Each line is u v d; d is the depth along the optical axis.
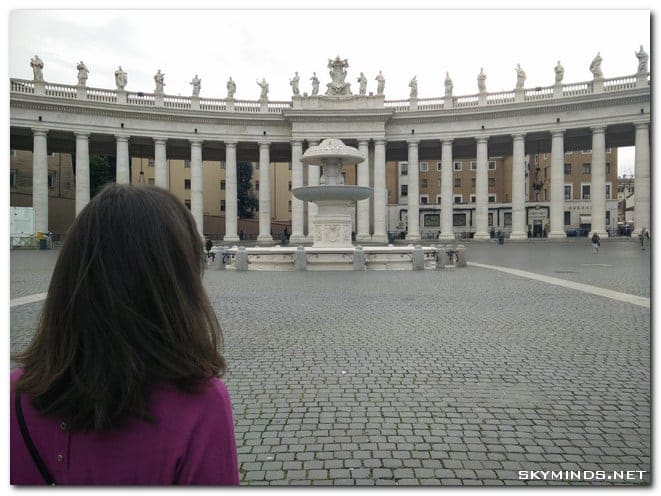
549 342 8.07
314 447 4.27
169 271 1.44
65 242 1.46
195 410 1.39
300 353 7.41
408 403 5.34
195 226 1.64
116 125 49.72
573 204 73.06
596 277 18.02
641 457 4.09
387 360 7.02
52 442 1.32
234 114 52.72
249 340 8.25
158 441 1.33
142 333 1.37
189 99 53.12
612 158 72.62
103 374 1.30
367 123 52.91
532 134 52.31
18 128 46.62
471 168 83.06
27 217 42.88
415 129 53.78
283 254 22.59
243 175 76.62
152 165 73.50
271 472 3.83
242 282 17.08
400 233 66.38
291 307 11.55
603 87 48.22
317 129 52.88
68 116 47.78
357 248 22.12
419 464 3.97
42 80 47.00
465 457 4.09
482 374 6.36
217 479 1.38
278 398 5.50
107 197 1.48
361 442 4.38
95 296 1.36
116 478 1.30
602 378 6.19
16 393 1.38
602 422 4.82
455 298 12.91
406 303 12.09
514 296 13.25
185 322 1.45
